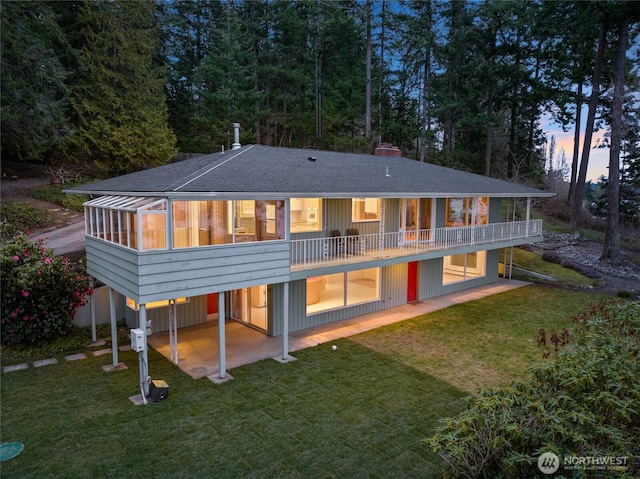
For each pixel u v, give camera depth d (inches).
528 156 1422.2
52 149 909.2
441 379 374.6
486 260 793.6
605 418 187.6
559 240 1081.4
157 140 954.7
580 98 1159.0
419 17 1314.0
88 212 433.4
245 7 1432.1
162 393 332.5
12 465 250.4
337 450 268.5
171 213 337.7
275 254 408.2
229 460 257.8
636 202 1254.3
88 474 243.3
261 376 380.5
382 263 515.8
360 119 1328.7
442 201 689.0
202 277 358.6
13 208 719.1
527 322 551.2
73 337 467.2
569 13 1043.9
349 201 558.3
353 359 422.0
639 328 263.0
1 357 416.2
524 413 188.4
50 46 804.0
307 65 1365.7
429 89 1344.7
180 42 1477.6
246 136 1147.3
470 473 182.9
